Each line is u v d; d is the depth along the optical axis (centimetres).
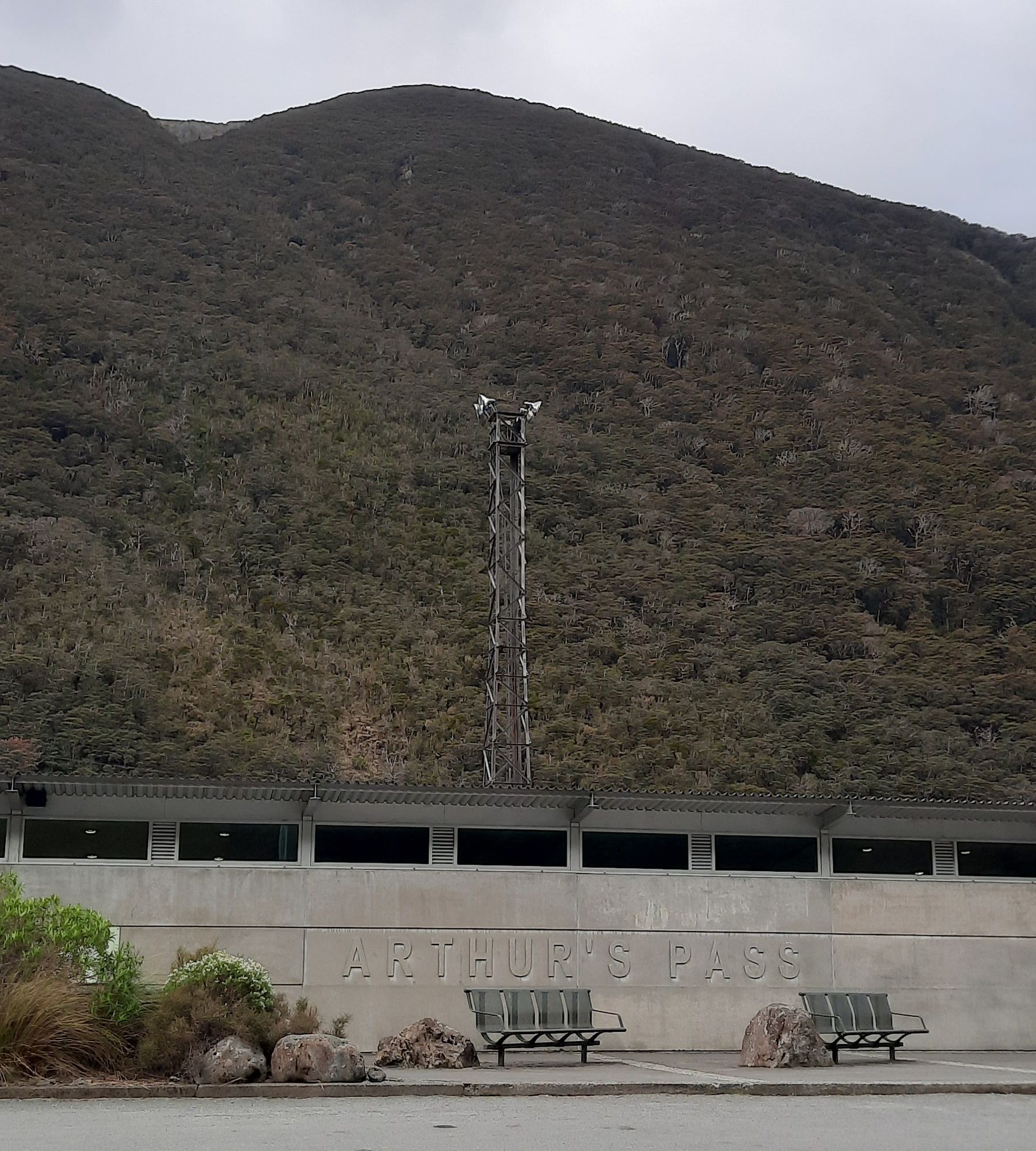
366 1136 930
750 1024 1557
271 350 13975
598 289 17100
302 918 1717
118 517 10275
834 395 14225
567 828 1817
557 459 12281
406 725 7931
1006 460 12538
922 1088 1298
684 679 8938
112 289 14700
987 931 1897
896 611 10156
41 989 1253
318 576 9844
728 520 11588
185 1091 1175
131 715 7381
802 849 1881
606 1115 1070
